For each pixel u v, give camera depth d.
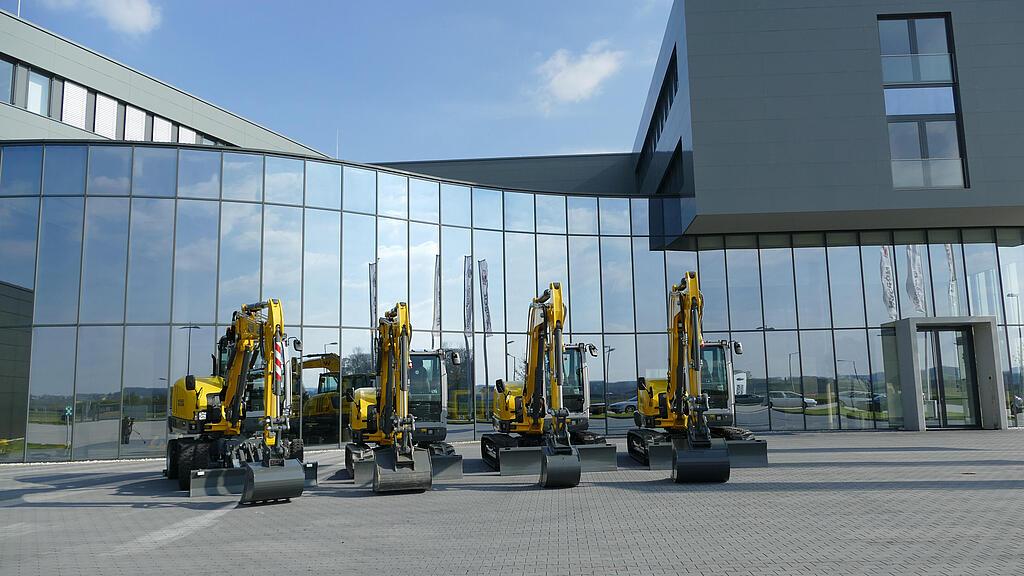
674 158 27.38
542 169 35.59
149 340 20.19
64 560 8.09
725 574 6.59
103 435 19.67
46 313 20.00
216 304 20.75
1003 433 22.67
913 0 24.12
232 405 14.27
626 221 26.41
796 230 25.89
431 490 13.23
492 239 25.22
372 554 7.93
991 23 23.95
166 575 7.26
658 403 16.80
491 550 7.97
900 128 23.86
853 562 6.89
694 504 10.66
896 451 17.56
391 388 13.76
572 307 25.61
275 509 11.42
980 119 23.59
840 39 24.06
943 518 9.00
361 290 22.52
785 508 10.06
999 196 23.17
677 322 15.95
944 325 25.16
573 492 12.48
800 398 25.28
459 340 24.14
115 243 20.41
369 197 23.05
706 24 24.39
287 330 21.23
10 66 24.14
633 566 7.03
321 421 21.25
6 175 20.56
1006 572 6.37
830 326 25.64
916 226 25.67
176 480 15.52
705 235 26.33
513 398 17.84
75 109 25.98
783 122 23.81
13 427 19.53
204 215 20.98
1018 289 25.80
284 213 21.72
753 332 25.69
